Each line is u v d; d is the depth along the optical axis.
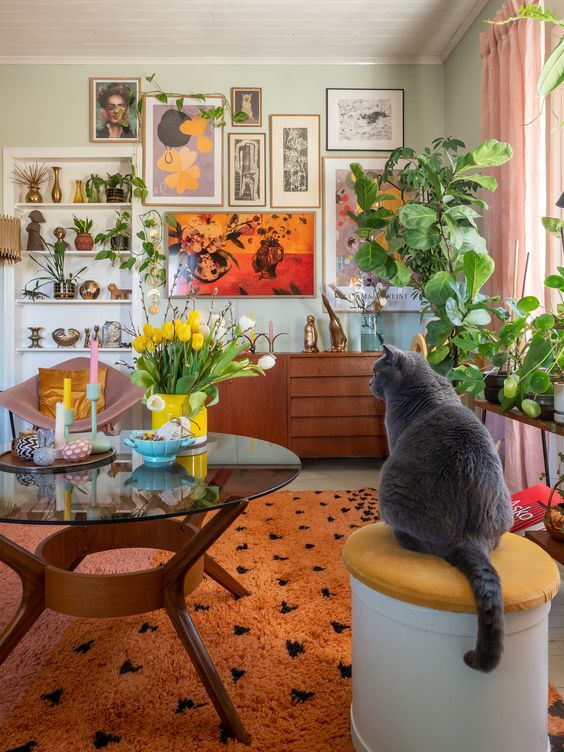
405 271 2.85
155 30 3.86
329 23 3.79
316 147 4.27
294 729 1.19
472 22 3.72
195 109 4.24
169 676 1.39
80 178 4.40
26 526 2.56
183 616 1.25
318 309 4.29
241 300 4.29
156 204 4.25
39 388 3.57
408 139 4.29
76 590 1.26
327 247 4.26
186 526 1.61
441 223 2.71
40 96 4.23
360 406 3.78
